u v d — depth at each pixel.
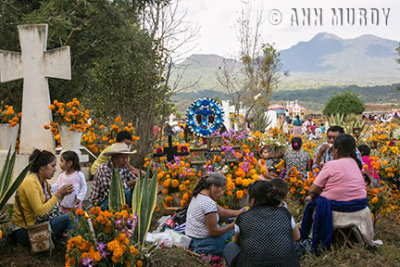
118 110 8.07
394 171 5.91
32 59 6.03
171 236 4.10
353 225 4.04
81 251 2.96
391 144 9.97
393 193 5.70
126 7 10.75
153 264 3.42
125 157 4.85
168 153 6.14
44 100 6.05
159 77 8.41
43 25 5.96
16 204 3.85
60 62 5.91
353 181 4.07
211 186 4.10
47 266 3.67
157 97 8.30
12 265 3.59
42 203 3.90
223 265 3.84
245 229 3.05
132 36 10.10
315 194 4.33
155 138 8.22
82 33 11.13
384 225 5.45
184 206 4.92
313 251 4.17
